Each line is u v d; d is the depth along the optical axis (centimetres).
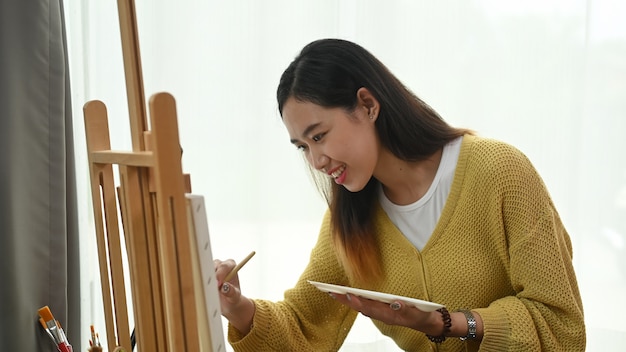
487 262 117
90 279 166
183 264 76
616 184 176
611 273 178
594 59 175
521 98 176
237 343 120
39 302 122
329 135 111
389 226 124
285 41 173
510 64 175
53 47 121
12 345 116
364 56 114
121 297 102
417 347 128
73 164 133
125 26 89
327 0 172
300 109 111
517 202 113
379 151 118
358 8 172
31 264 120
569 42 173
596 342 180
